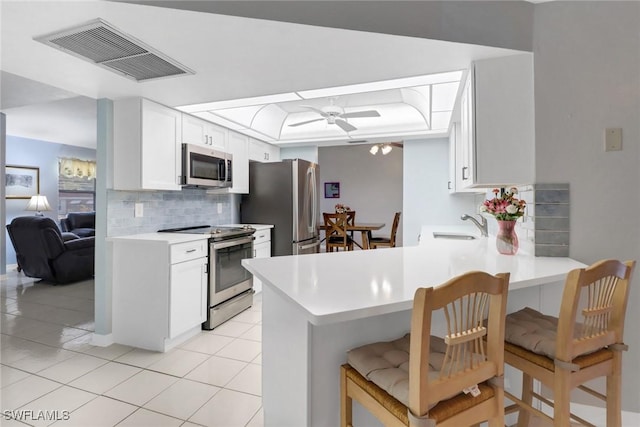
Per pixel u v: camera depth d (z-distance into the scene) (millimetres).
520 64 1919
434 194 4555
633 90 1851
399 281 1384
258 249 3928
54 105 4367
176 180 3074
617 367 1366
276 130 4637
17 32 1676
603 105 1879
